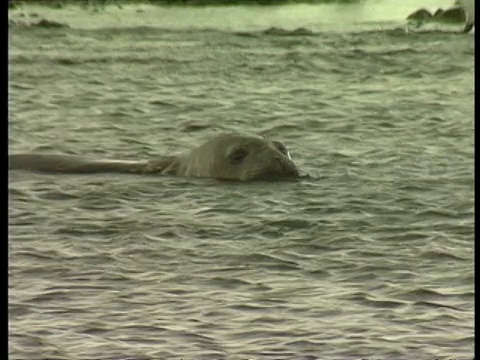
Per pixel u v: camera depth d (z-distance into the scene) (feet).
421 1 372.38
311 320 142.92
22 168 214.48
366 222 182.29
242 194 197.26
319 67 311.68
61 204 193.06
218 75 304.71
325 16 375.45
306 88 288.10
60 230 178.91
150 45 342.85
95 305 147.64
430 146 232.73
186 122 258.37
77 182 205.98
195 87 291.38
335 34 350.43
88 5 391.65
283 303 148.36
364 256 166.71
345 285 155.63
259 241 174.09
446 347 135.33
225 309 146.72
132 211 189.16
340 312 145.59
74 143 240.53
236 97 279.90
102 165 215.51
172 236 176.24
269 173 205.26
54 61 319.06
